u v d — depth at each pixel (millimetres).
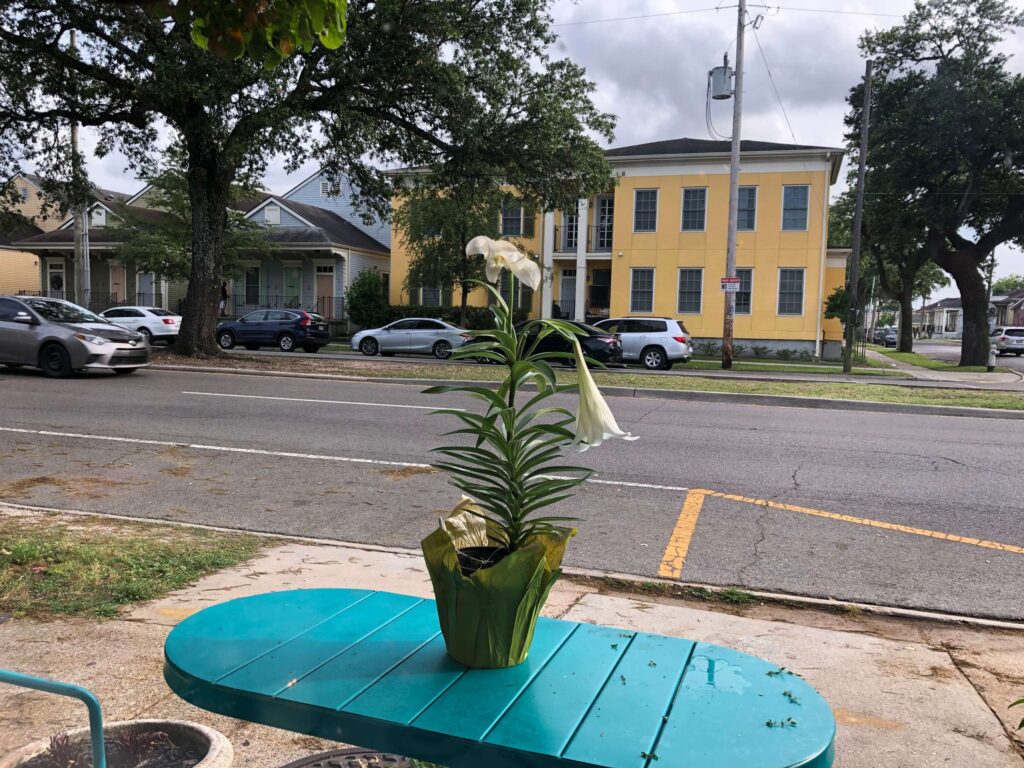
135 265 34344
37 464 7465
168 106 16594
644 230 31031
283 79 15055
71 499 6270
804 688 1826
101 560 4570
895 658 3717
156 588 4242
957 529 5984
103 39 15930
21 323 14203
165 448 8359
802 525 6023
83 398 11734
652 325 22484
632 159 30516
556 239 33844
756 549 5422
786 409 12922
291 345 26297
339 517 5980
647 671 1896
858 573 4973
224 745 2297
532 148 18125
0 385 12930
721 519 6148
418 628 2146
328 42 2723
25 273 43156
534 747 1512
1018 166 27828
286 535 5488
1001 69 26625
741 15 21266
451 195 21656
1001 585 4797
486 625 1846
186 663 1873
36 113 18438
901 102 28812
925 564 5168
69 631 3688
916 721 3100
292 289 37125
